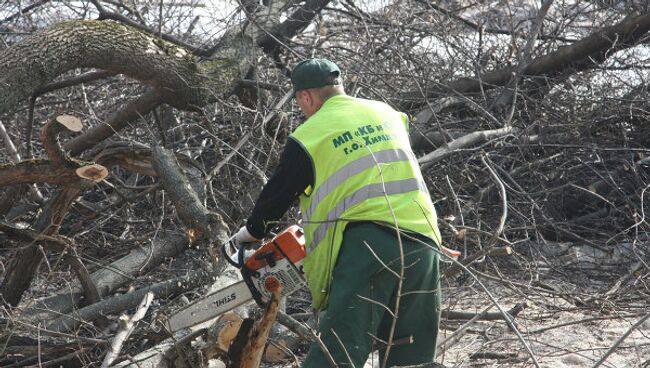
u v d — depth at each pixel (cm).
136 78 1316
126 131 1502
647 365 849
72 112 1439
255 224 713
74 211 1342
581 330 1009
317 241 693
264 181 1172
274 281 732
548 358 909
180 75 1323
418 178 717
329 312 671
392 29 1509
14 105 1168
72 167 998
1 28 1736
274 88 1447
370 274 671
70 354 865
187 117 1527
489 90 1614
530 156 1485
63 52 1205
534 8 1841
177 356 805
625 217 1454
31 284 1207
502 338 945
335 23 1677
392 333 663
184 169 1132
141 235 1339
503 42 1720
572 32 1802
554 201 1451
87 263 1248
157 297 1055
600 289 1179
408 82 1556
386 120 726
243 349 727
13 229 1026
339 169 686
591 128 1523
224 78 1417
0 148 1470
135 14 1658
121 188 1346
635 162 1499
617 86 1556
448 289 1191
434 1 1762
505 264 1294
